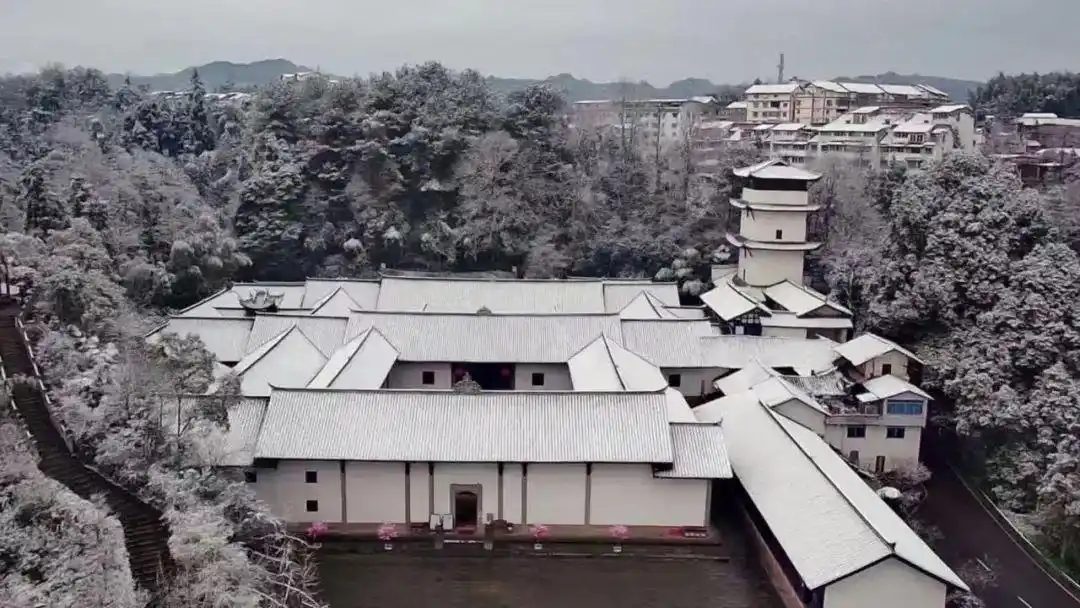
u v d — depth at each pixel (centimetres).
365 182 10162
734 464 4619
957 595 3791
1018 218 6225
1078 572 4328
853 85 15688
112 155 9725
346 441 4281
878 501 4050
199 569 2875
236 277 9156
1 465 2980
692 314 7312
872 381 5488
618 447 4284
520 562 4138
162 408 3706
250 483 4297
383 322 6206
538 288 7300
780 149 12600
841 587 3422
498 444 4294
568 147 10931
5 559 2659
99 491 3275
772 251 7644
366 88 10931
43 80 15088
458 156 10362
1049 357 5412
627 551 4244
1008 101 15325
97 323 4475
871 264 7194
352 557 4144
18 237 5491
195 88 13850
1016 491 5031
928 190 6594
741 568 4119
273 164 9906
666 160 11162
